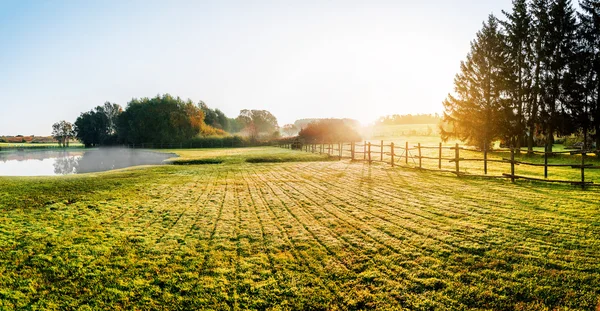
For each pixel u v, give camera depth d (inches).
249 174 682.8
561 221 281.0
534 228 267.1
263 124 3499.0
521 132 1093.8
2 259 242.7
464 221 294.5
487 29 1125.1
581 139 1244.5
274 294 189.6
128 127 2822.3
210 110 3582.7
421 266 213.2
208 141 2564.0
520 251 225.1
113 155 1987.0
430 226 285.3
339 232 282.7
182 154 1528.1
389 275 204.2
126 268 226.7
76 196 449.1
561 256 214.4
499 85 1093.1
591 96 927.7
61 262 236.5
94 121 3312.0
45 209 380.5
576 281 185.2
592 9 911.0
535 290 179.6
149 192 477.7
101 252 253.0
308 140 2317.9
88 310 180.7
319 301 181.6
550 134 1013.2
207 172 728.3
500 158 916.6
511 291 180.5
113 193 469.1
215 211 366.6
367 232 279.0
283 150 1640.0
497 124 1102.4
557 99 980.6
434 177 561.0
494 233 260.2
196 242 270.4
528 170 634.2
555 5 956.6
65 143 3767.2
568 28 954.1
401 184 501.0
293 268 219.5
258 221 324.5
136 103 2866.6
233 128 4094.5
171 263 232.5
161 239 278.7
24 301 190.1
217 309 178.2
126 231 300.2
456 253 227.9
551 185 438.9
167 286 202.8
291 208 371.9
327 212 348.8
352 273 209.0
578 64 920.9
